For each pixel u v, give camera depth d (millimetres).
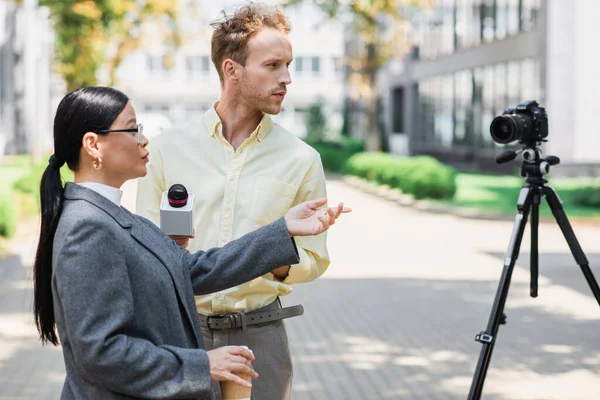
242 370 2604
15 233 15375
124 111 2605
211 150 3553
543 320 9281
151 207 3623
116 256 2469
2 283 11250
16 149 42312
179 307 2656
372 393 6465
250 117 3564
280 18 3473
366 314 9602
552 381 6848
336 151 43281
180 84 74375
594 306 10039
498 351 7887
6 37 40531
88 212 2488
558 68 29453
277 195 3502
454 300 10453
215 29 3512
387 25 35219
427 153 47531
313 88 74875
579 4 29203
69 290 2410
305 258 3439
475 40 38625
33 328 8625
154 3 29469
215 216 3512
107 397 2469
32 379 6832
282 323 3590
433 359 7562
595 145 29406
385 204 25109
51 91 36094
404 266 13234
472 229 18516
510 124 5133
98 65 26031
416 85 50188
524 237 16812
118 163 2602
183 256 2773
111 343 2398
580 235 16859
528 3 31891
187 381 2479
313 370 7172
